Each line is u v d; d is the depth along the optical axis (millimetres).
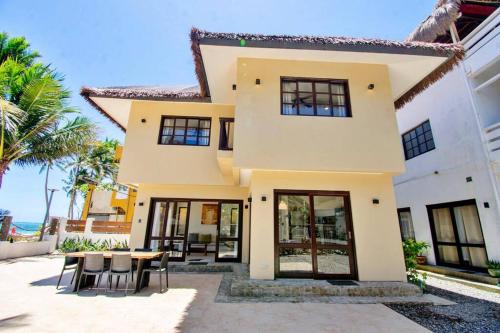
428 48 5773
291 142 5832
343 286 5219
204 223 12570
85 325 3523
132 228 8570
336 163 5766
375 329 3598
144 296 5102
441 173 8328
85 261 5398
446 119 8250
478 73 7441
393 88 7270
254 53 5965
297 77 6359
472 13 8023
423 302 4848
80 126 10453
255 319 3904
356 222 5992
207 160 8484
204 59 6168
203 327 3561
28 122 9578
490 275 6430
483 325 3789
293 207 6059
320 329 3566
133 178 8164
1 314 3850
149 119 8695
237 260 8609
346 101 6352
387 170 5820
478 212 7086
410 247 6043
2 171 9398
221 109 8922
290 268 5754
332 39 5672
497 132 6777
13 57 11211
